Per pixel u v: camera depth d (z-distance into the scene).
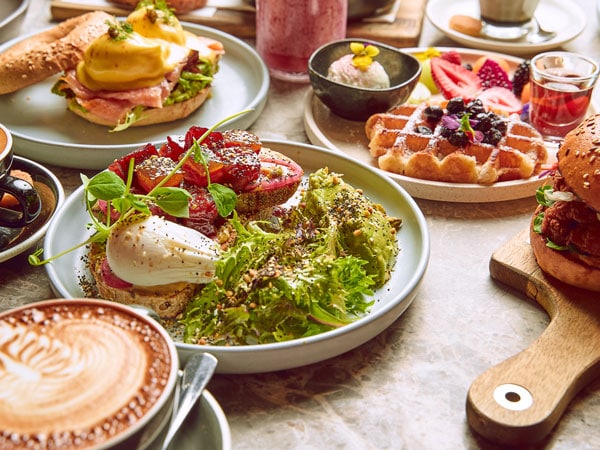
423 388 1.18
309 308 1.20
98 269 1.28
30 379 0.85
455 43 2.33
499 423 1.06
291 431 1.11
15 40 2.03
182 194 1.20
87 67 1.77
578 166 1.27
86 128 1.81
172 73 1.80
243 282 1.23
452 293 1.38
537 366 1.16
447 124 1.69
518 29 2.24
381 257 1.33
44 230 1.39
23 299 1.33
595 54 2.27
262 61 2.02
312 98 1.94
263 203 1.41
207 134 1.33
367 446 1.09
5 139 1.36
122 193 1.17
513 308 1.35
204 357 1.04
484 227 1.57
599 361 1.19
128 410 0.83
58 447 0.79
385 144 1.71
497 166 1.63
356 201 1.40
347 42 1.97
